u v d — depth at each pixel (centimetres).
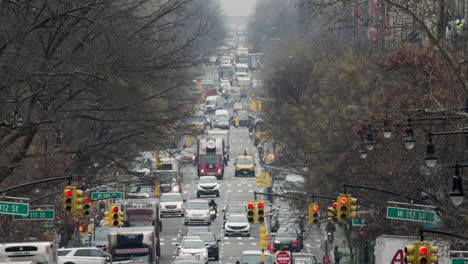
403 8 7594
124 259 13312
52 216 8819
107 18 9794
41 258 7469
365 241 11956
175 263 12338
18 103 8825
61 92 10762
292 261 12538
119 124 12862
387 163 10681
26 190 10888
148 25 10581
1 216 10850
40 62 9838
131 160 12000
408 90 10269
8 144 10088
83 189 11425
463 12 11875
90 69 9975
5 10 9600
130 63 10406
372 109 13550
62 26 9781
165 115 12850
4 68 9194
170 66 11225
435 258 6725
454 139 9800
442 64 9781
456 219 8875
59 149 10950
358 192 11812
